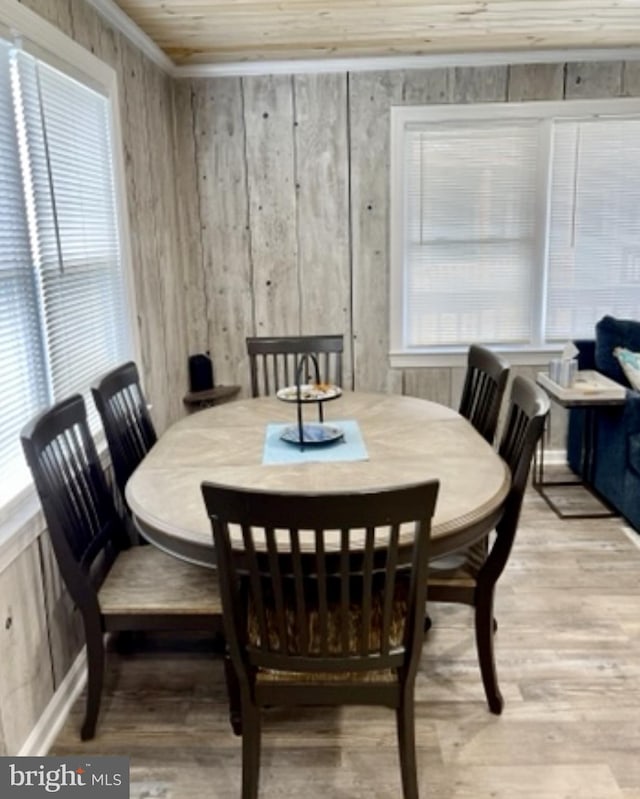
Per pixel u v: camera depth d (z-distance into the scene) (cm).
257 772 170
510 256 404
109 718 212
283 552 162
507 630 252
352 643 165
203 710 215
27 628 195
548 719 206
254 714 167
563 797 177
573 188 394
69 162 247
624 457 332
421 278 408
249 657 163
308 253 404
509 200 396
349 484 197
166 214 373
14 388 208
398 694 163
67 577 190
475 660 236
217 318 414
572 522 344
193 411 416
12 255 207
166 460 225
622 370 357
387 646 158
